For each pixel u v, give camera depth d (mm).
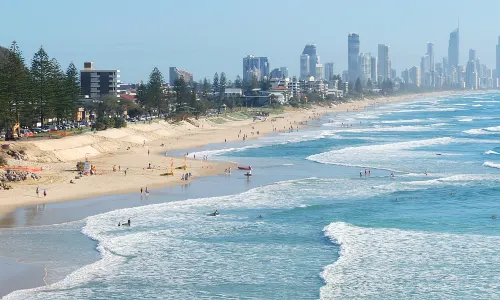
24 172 89438
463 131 195750
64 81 153375
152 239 60625
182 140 157750
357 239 60438
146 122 177625
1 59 159875
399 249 57000
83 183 88938
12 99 127438
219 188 88938
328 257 55000
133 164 109125
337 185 92000
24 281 48500
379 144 153000
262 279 49438
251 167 110625
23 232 62531
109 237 61000
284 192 86062
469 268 51438
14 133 135250
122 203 77188
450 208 75125
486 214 71438
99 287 47500
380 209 74562
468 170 107812
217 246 58469
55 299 44938
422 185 91750
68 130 148750
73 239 60156
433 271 50844
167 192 85188
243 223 67375
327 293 46219
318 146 148125
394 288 47125
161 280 49188
